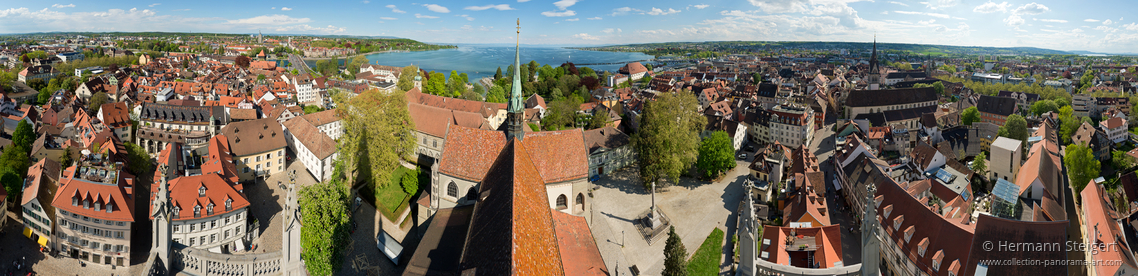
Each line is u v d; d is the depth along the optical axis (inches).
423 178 3934.5
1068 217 4003.4
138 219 3444.9
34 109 5831.7
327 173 4365.2
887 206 3280.0
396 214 3538.4
